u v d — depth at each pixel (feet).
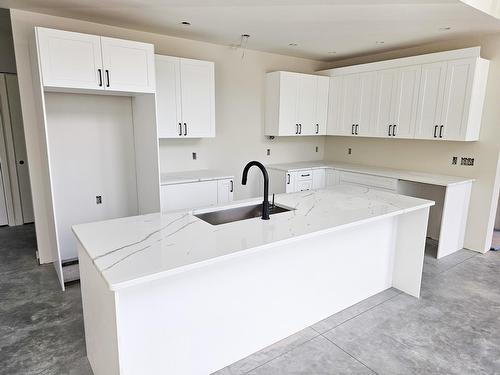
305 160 18.58
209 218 7.89
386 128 14.61
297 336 7.77
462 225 13.10
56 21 10.70
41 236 11.45
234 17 10.52
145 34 12.43
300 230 6.33
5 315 8.60
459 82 12.09
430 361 7.02
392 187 13.65
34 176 11.02
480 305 9.22
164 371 5.87
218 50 14.39
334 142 18.62
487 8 9.83
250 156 16.37
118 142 12.39
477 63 11.64
